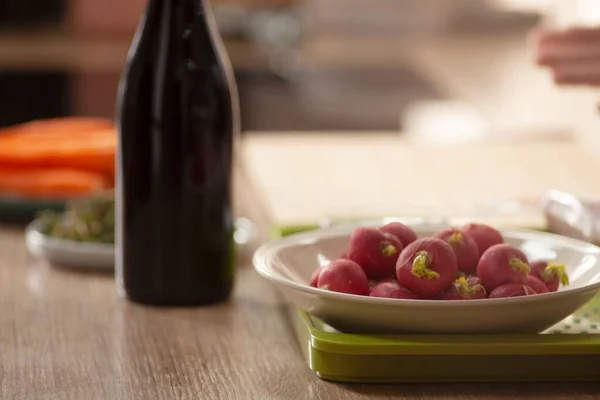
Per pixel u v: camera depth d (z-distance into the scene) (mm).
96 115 4637
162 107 1153
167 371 963
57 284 1306
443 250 902
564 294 883
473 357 895
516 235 1092
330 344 900
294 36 5199
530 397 870
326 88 4543
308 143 2533
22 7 4902
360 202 1813
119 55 4645
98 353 1020
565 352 891
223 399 881
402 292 908
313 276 961
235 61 4797
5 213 1692
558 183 1982
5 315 1162
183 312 1178
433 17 5816
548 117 3055
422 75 4723
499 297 900
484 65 4473
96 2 4945
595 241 1176
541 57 1343
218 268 1207
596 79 1306
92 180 1754
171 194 1174
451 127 3689
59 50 4598
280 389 905
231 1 5426
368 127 4270
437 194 1889
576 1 2646
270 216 1719
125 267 1210
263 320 1145
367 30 5875
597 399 866
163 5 1164
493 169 2160
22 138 1848
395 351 891
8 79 4562
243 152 2412
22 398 887
